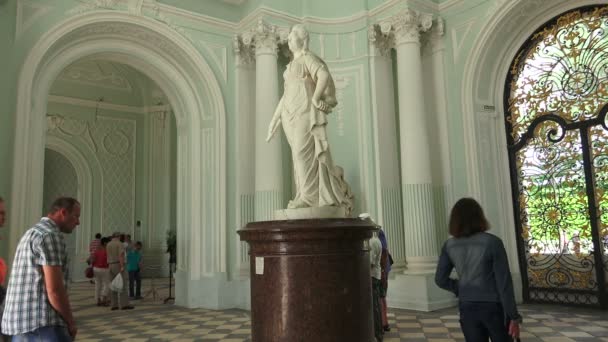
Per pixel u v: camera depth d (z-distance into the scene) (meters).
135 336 5.74
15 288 2.64
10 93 6.36
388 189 7.91
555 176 7.21
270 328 3.23
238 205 8.09
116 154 13.73
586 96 6.91
